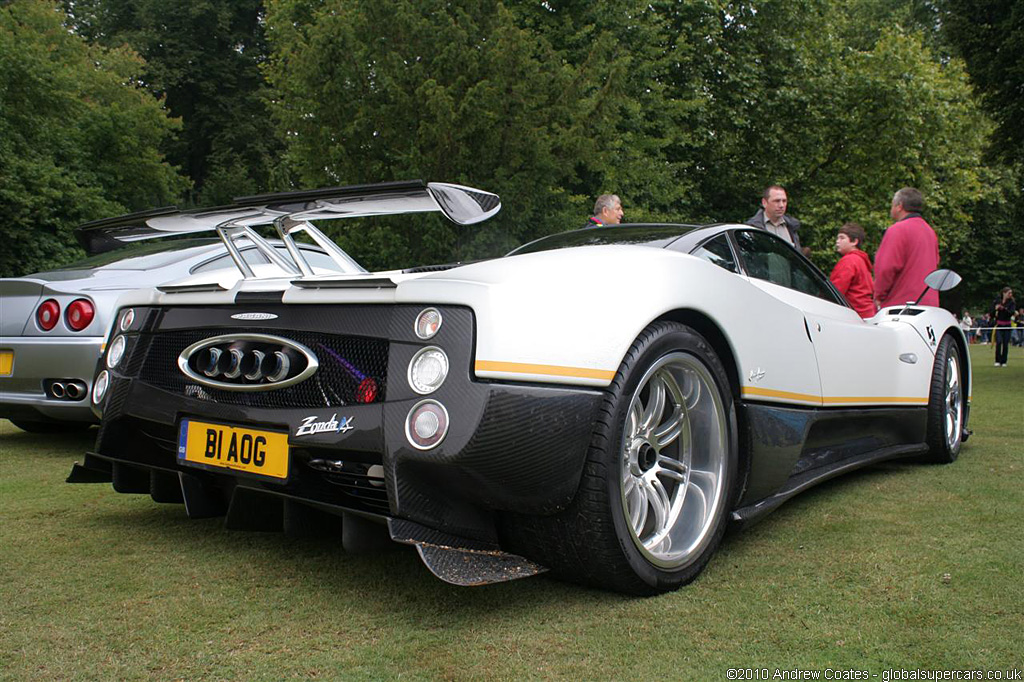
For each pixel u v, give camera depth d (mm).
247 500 2066
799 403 2637
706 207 19828
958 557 2258
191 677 1529
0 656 1613
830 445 3092
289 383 1989
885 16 28594
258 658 1613
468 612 1866
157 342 2336
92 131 17578
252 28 27125
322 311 1997
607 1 14570
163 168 19797
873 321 3777
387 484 1780
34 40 18422
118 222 2475
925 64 20984
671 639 1712
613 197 5379
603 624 1795
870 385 3197
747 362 2342
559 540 1895
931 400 3754
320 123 10430
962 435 4164
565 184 13328
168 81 24812
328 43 9938
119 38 24750
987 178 24125
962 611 1851
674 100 15281
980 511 2816
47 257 14430
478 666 1578
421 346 1815
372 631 1751
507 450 1745
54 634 1725
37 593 1974
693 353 2156
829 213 19234
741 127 18922
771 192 5574
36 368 4043
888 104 20250
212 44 26125
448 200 1941
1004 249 30406
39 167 14523
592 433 1873
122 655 1623
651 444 2107
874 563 2217
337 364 1939
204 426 2160
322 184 10828
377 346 1898
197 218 2363
